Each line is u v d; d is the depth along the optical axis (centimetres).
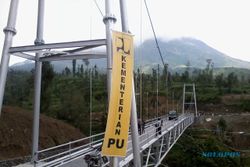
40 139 4041
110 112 1034
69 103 5731
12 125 3834
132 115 1256
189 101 12750
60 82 7069
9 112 4141
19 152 3528
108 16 1329
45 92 5538
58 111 5594
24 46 1664
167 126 4069
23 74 8031
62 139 4472
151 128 3922
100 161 1639
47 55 2058
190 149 5950
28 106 5675
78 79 7344
